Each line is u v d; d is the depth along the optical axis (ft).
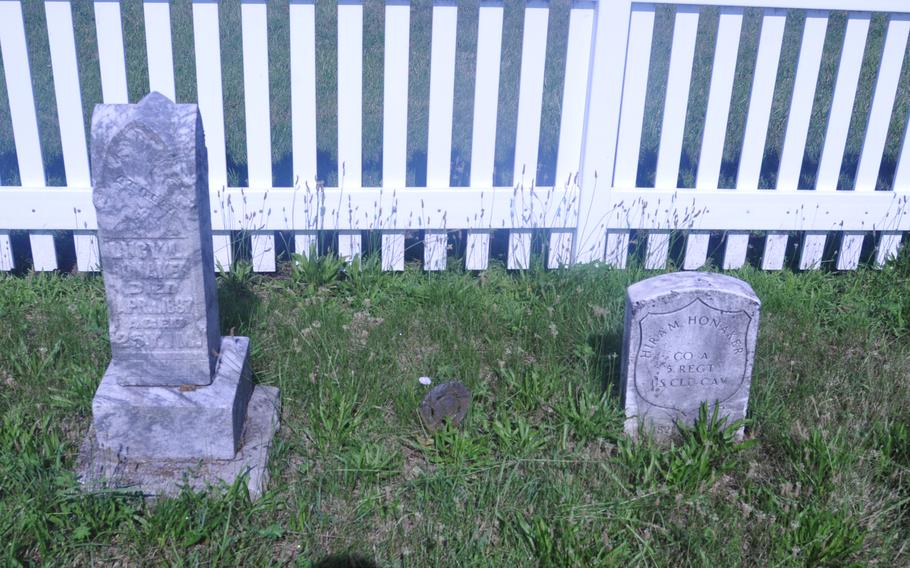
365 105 24.67
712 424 12.02
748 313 11.72
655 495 11.09
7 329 14.23
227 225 16.24
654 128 23.81
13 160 21.03
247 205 16.11
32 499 10.44
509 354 14.16
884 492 11.37
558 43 29.27
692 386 12.22
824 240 17.42
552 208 16.61
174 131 10.23
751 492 11.38
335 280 16.39
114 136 10.14
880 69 16.22
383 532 10.67
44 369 13.21
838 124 16.57
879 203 16.89
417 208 16.34
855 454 11.67
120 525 10.50
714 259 18.19
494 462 11.62
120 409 11.22
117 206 10.44
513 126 24.79
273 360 13.70
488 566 10.12
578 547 10.14
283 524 10.72
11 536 10.15
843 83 16.22
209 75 15.35
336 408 12.46
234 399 11.44
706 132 16.47
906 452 11.90
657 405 12.35
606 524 10.75
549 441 12.18
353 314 15.56
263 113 15.75
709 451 11.80
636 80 15.89
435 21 15.29
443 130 16.12
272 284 16.52
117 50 15.19
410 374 13.55
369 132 22.98
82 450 11.60
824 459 11.49
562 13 31.19
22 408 12.11
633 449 11.93
